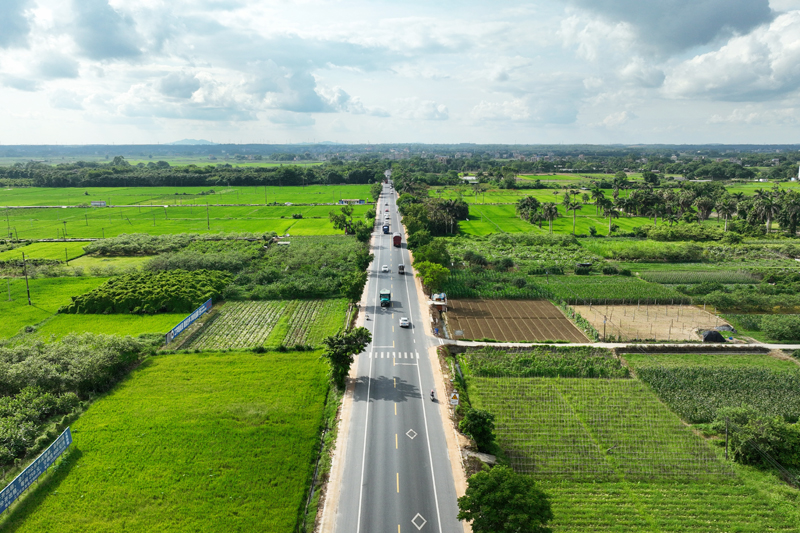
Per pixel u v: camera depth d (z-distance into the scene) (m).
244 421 77.75
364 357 100.62
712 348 106.00
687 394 86.62
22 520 58.00
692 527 57.84
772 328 112.06
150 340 108.62
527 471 67.44
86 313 128.75
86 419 78.19
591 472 67.38
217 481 64.56
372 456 70.00
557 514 59.31
